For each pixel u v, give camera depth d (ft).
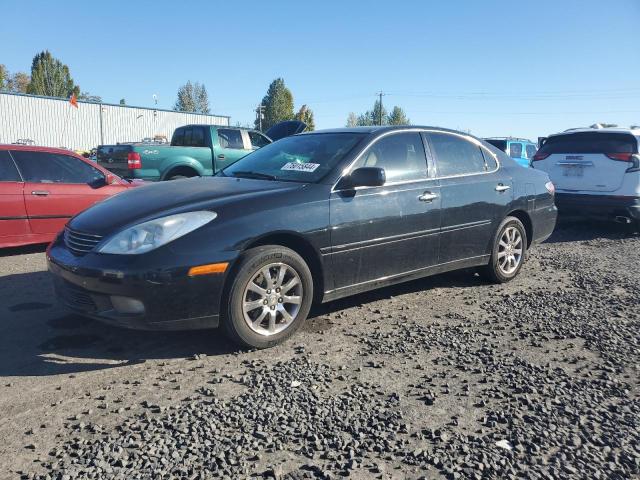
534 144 61.16
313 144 16.83
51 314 15.66
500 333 14.69
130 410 10.21
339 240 14.48
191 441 9.12
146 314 12.03
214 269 12.37
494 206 18.95
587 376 12.05
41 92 268.82
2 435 9.30
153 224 12.46
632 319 15.93
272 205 13.48
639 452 9.06
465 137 19.22
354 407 10.41
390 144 16.56
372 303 17.30
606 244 28.63
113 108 132.26
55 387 11.14
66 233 14.23
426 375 11.96
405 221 16.03
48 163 24.52
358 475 8.33
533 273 21.74
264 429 9.54
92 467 8.36
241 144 41.32
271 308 13.32
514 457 8.86
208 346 13.44
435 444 9.22
